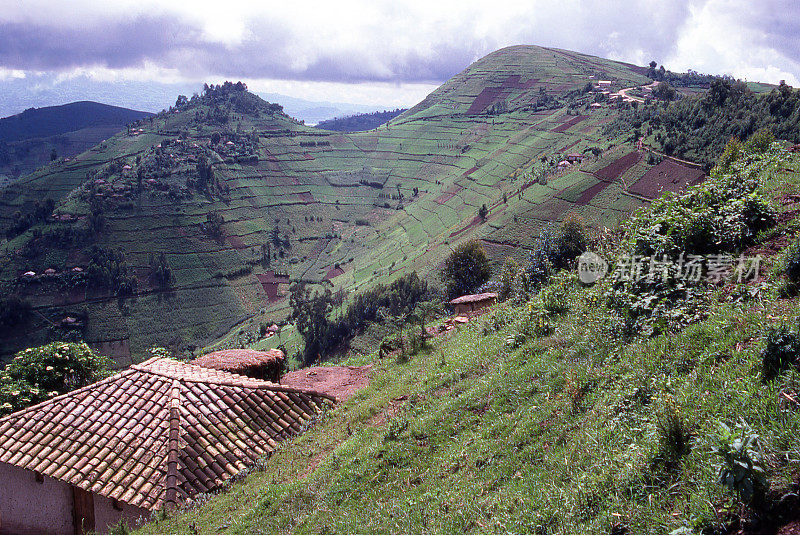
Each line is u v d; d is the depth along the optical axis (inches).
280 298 7598.4
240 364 720.3
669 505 201.0
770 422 201.0
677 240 437.4
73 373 863.1
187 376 599.5
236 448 518.6
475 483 297.0
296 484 398.9
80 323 6628.9
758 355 245.8
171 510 436.1
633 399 283.1
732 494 179.8
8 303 6525.6
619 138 6678.2
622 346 365.4
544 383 378.6
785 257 342.3
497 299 999.0
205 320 7057.1
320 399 625.3
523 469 286.5
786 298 305.7
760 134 1027.9
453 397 445.1
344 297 5787.4
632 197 4835.1
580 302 516.4
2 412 757.3
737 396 227.8
